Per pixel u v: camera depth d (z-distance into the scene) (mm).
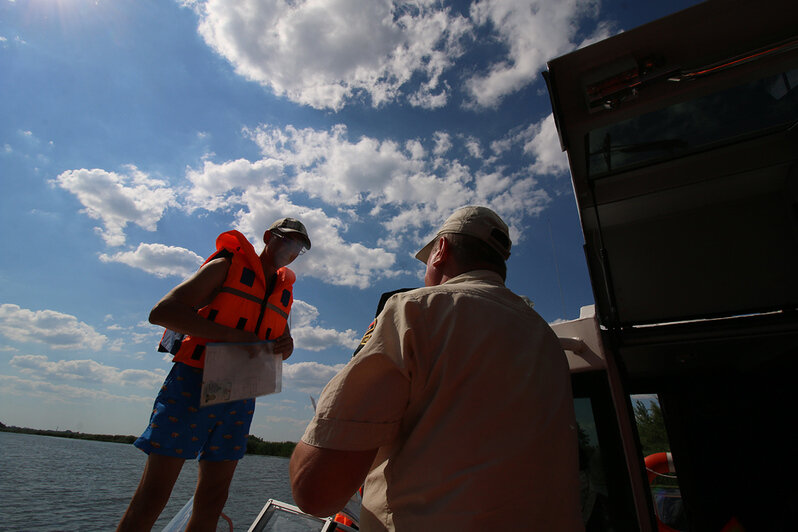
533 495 740
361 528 871
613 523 1777
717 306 2436
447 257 1176
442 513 698
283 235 2326
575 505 812
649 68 1811
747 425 2727
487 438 762
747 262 2393
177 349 1957
